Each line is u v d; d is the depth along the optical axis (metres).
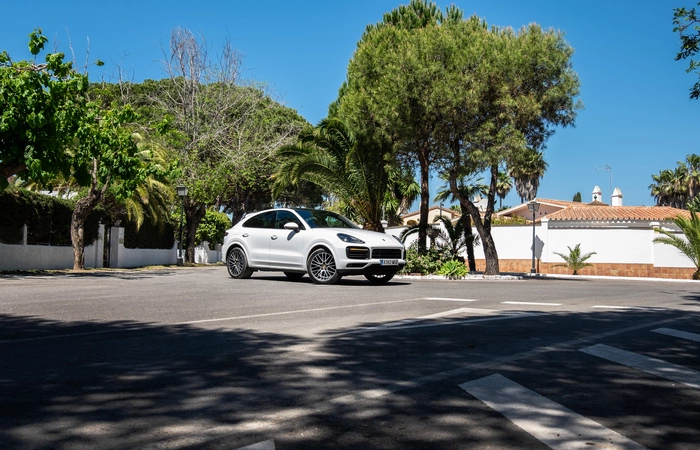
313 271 14.19
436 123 21.45
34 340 6.00
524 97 20.67
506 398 3.90
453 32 22.50
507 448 3.00
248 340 6.00
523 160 21.14
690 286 19.36
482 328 6.94
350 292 11.74
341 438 3.12
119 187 20.34
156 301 9.87
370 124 22.58
